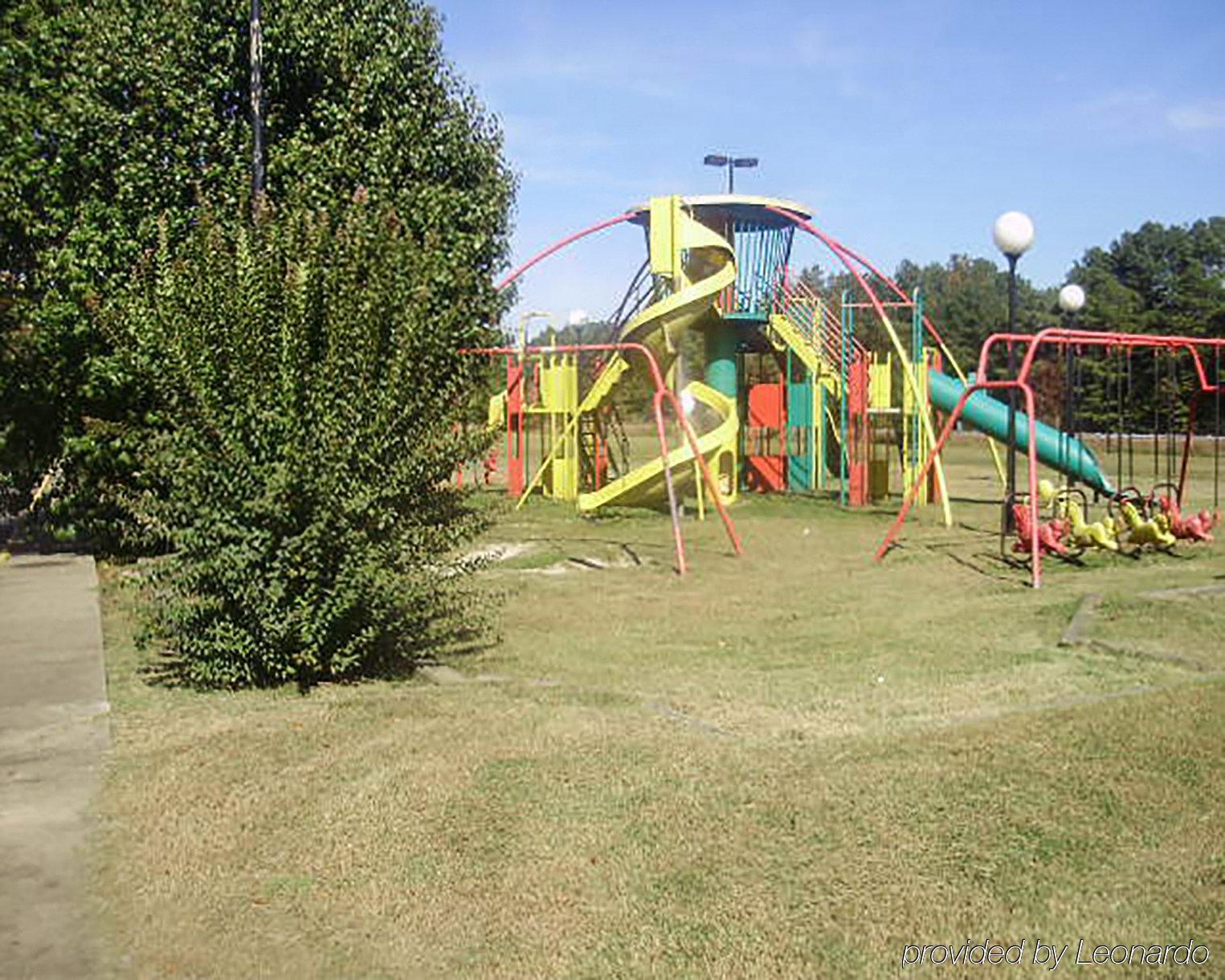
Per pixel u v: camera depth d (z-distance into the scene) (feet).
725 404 83.25
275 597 26.66
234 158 55.26
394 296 29.07
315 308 27.63
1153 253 292.81
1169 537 51.85
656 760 20.62
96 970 13.99
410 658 31.19
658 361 80.43
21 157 54.08
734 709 24.93
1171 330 208.95
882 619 36.91
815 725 23.39
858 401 85.61
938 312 294.46
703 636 34.83
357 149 58.70
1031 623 34.76
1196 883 15.15
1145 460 136.98
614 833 17.34
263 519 26.86
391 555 27.96
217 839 17.75
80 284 51.03
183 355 26.48
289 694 27.09
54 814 19.11
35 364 54.03
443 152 63.52
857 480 84.02
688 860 16.33
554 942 14.25
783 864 16.10
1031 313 278.05
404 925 14.92
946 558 52.54
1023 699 25.16
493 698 26.08
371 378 28.02
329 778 20.18
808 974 13.26
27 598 42.04
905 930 14.14
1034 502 45.01
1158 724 21.77
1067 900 14.79
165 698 26.96
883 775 19.29
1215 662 28.19
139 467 51.52
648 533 64.64
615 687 27.68
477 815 18.19
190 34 56.13
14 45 56.08
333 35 58.90
